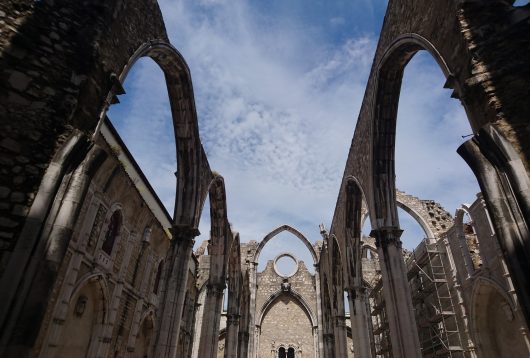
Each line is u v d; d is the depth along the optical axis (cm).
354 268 1733
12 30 605
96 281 1263
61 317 1020
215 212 1997
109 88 722
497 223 502
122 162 1433
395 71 1180
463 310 1817
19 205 530
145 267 1739
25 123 572
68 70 636
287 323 3378
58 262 502
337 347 2130
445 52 738
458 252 1884
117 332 1452
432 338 2077
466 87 626
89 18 698
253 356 3066
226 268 2034
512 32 619
